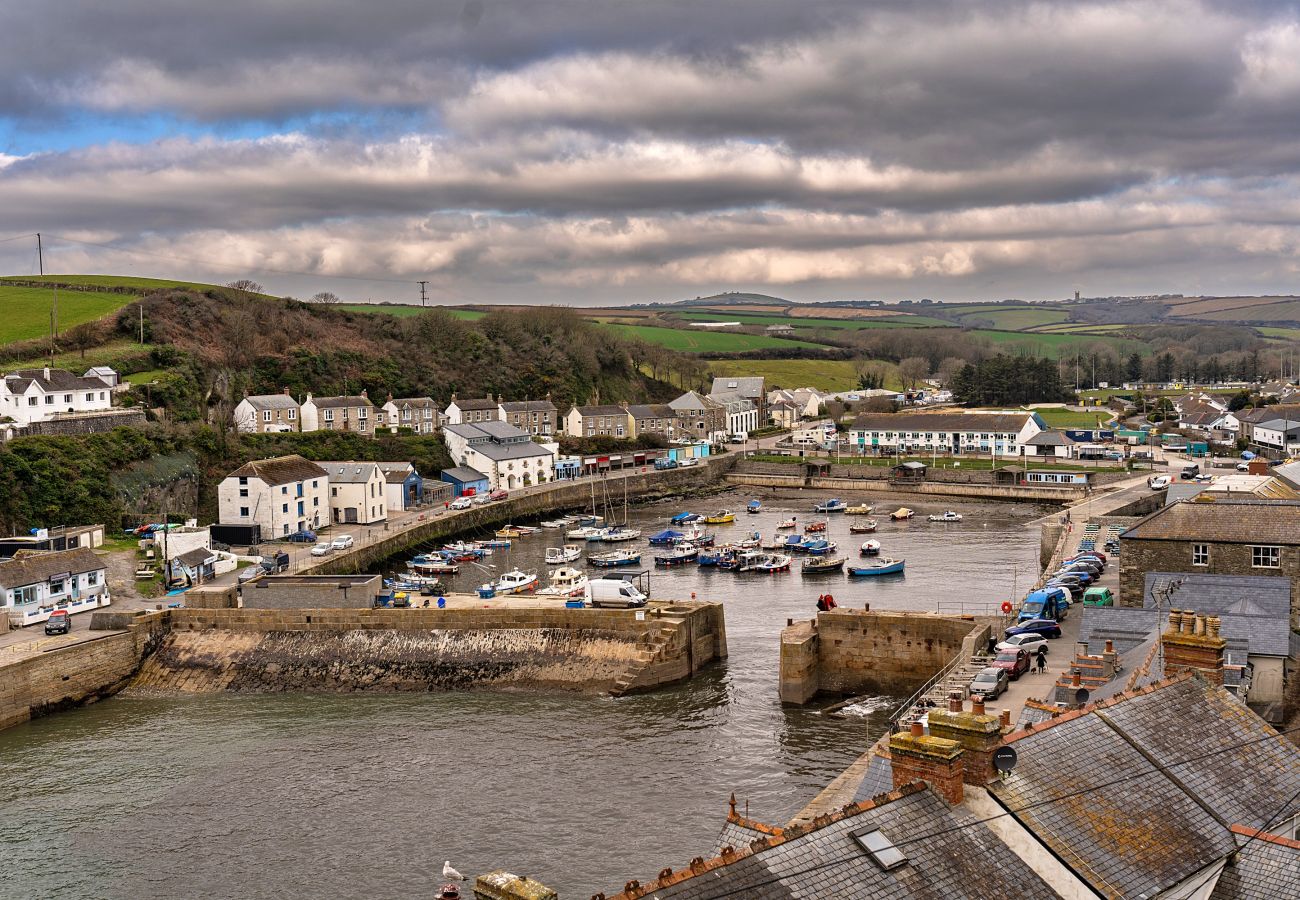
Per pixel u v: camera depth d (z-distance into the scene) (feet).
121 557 400.88
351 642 303.48
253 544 457.68
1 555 382.83
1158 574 241.76
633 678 282.15
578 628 297.12
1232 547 250.78
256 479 480.23
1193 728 111.04
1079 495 645.10
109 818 210.79
